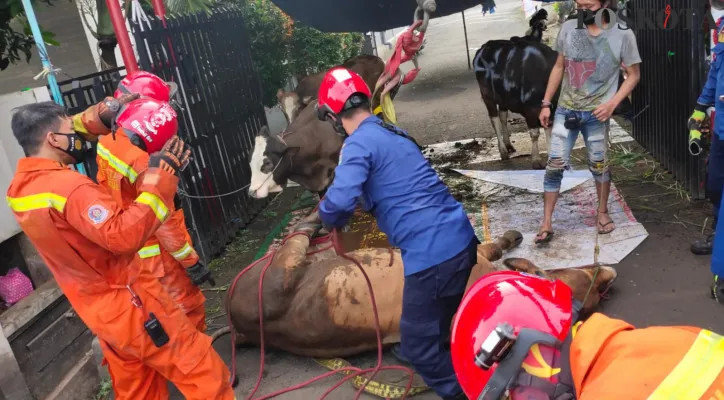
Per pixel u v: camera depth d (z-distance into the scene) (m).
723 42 3.67
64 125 2.64
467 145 7.62
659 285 3.88
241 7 7.62
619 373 1.12
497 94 6.41
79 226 2.48
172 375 2.91
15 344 3.38
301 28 8.06
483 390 1.24
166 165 2.59
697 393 1.04
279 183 4.98
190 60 5.40
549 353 1.25
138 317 2.73
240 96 6.43
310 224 3.88
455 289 2.64
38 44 3.73
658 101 5.79
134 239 2.48
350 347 3.61
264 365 3.80
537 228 4.90
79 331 3.85
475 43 16.89
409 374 3.32
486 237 4.90
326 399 3.36
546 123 4.64
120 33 4.25
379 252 3.69
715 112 3.75
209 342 3.01
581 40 4.20
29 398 3.39
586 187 5.58
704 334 1.14
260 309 3.61
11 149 4.05
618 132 7.04
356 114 2.67
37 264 4.15
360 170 2.52
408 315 2.71
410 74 4.25
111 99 2.74
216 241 5.64
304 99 5.99
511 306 1.31
